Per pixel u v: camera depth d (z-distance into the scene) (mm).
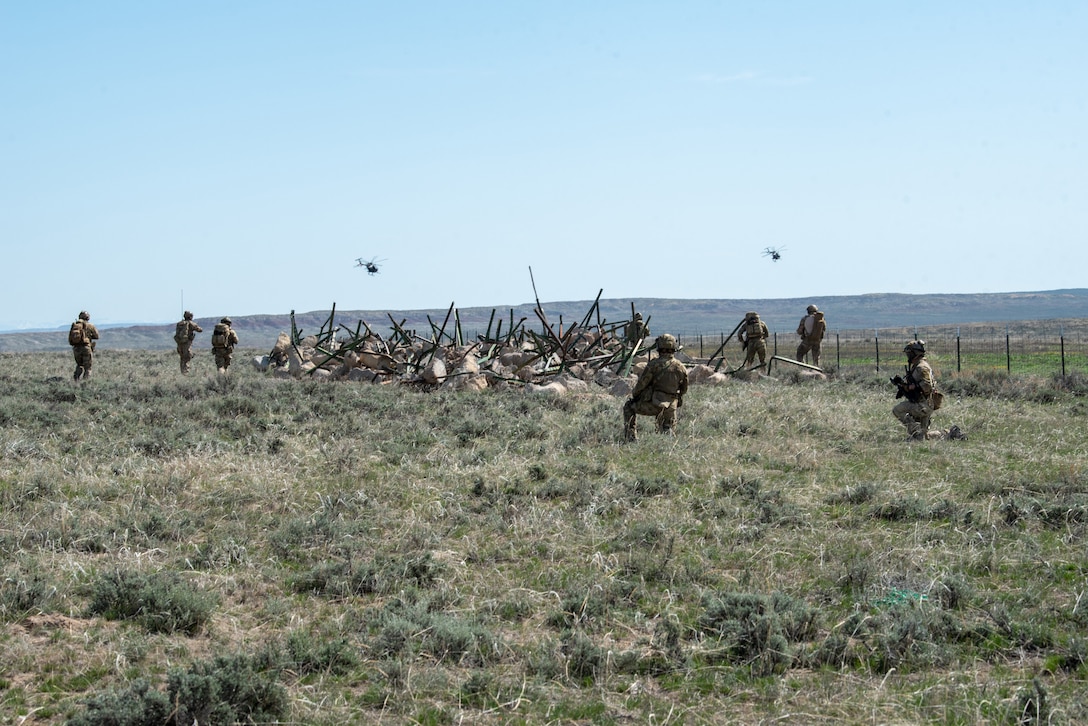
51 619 7602
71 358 48469
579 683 6520
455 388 24594
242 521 10633
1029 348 60906
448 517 10922
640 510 11070
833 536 9820
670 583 8484
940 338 95500
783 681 6430
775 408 19688
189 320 32438
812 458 14047
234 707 5828
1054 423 17906
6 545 9469
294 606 8062
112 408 19578
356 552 9508
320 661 6715
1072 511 10391
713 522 10398
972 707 5914
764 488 12078
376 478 12875
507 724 5867
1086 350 56156
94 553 9656
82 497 11609
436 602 8016
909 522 10539
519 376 25859
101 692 6137
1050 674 6508
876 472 13195
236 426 17125
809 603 7859
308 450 14938
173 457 14391
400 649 6938
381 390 23828
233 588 8469
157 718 5676
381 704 6164
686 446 15109
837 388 25781
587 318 32281
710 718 5902
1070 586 8234
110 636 7270
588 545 9711
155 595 7742
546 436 16875
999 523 10258
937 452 14680
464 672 6664
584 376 26547
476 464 14047
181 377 28734
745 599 7465
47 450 14688
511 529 10328
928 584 8062
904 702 6039
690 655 6801
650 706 6043
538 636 7312
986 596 7938
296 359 30750
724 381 26953
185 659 6836
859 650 6914
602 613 7738
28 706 6070
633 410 16016
